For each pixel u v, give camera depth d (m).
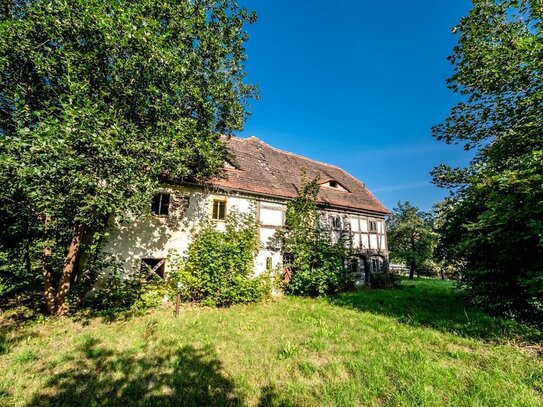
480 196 7.67
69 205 6.20
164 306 8.43
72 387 3.74
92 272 8.02
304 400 3.40
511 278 7.20
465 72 7.39
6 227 6.77
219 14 8.28
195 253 9.38
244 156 14.38
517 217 5.51
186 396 3.54
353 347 5.17
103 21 5.41
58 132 5.08
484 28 6.76
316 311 8.29
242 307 8.75
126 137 6.11
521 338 5.36
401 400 3.30
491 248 7.56
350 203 17.09
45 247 7.24
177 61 6.66
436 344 5.27
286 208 13.48
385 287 16.12
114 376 4.04
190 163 8.70
